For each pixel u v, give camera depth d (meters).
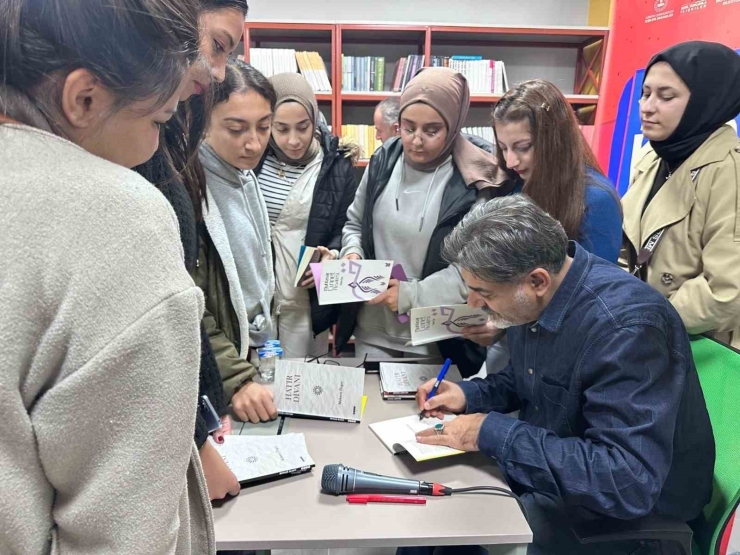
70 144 0.42
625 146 2.70
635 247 1.72
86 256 0.39
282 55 3.32
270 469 0.99
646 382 0.95
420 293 1.51
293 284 1.92
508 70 3.80
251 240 1.49
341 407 1.23
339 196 1.95
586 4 3.71
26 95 0.40
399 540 0.85
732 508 1.06
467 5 3.68
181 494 0.47
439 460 1.07
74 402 0.39
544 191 1.36
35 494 0.40
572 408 1.08
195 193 1.14
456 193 1.56
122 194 0.41
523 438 0.99
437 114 1.48
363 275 1.47
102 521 0.41
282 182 1.96
